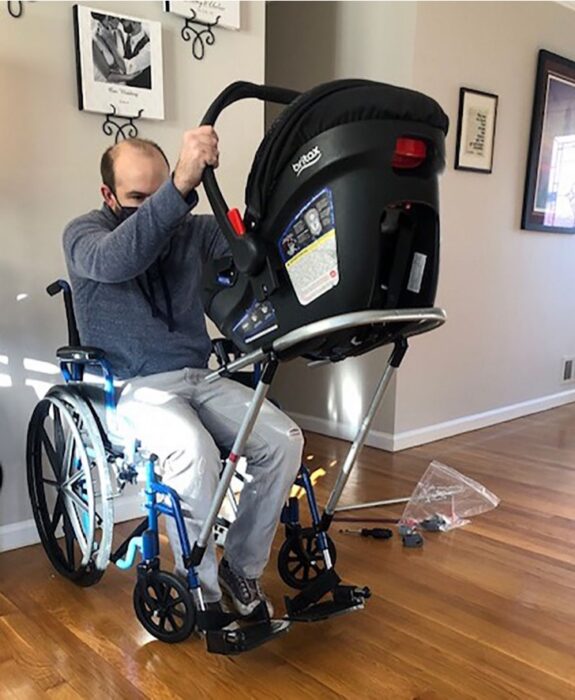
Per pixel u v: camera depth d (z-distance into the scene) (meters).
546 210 3.71
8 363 2.00
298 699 1.38
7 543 2.06
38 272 2.02
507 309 3.64
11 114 1.90
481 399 3.60
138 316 1.65
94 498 1.71
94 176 2.09
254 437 1.55
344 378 3.29
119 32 2.04
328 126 0.99
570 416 3.93
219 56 2.33
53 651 1.54
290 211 1.05
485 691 1.42
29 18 1.90
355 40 3.04
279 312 1.12
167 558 1.98
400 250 1.08
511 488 2.66
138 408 1.56
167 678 1.45
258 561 1.60
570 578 1.92
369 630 1.64
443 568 1.97
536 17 3.38
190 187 1.24
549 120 3.57
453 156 3.10
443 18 2.91
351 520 2.31
